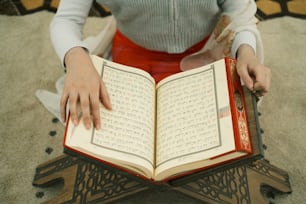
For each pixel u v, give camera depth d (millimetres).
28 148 1127
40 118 1204
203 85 655
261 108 1237
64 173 962
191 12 758
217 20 852
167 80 704
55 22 797
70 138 552
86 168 937
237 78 653
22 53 1412
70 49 727
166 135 624
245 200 895
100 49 959
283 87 1304
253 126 572
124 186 857
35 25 1520
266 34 1499
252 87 626
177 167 579
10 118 1203
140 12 759
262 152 537
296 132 1174
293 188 1037
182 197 999
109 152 564
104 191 873
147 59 894
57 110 1196
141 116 632
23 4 1602
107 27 950
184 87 672
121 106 634
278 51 1434
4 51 1419
